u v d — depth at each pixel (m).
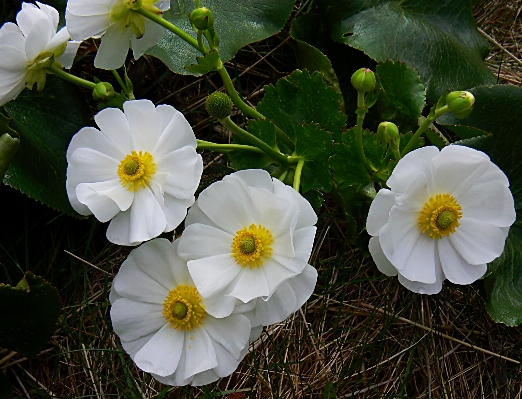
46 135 0.51
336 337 0.51
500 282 0.48
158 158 0.41
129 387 0.49
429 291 0.42
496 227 0.41
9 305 0.46
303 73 0.46
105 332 0.50
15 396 0.48
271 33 0.53
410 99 0.49
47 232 0.52
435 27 0.53
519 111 0.49
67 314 0.51
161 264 0.41
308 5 0.58
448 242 0.42
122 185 0.41
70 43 0.45
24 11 0.43
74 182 0.41
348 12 0.53
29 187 0.48
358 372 0.49
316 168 0.47
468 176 0.41
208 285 0.39
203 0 0.53
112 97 0.44
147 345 0.41
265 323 0.40
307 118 0.47
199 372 0.40
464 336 0.51
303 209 0.40
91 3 0.41
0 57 0.42
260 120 0.46
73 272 0.51
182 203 0.40
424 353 0.51
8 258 0.51
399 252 0.41
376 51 0.51
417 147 0.45
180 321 0.41
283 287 0.40
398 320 0.51
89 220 0.53
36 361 0.50
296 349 0.50
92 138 0.41
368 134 0.45
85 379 0.50
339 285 0.51
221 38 0.52
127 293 0.41
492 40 0.60
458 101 0.41
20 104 0.51
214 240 0.40
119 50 0.44
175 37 0.52
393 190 0.40
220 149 0.46
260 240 0.40
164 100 0.57
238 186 0.40
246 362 0.50
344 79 0.55
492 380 0.51
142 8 0.42
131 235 0.40
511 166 0.49
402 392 0.48
